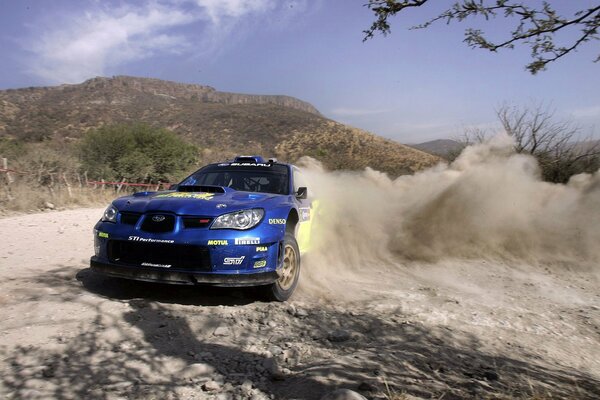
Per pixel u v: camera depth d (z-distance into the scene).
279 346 3.48
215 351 3.28
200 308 4.20
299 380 2.81
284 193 5.51
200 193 4.78
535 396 2.78
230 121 88.19
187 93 167.62
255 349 3.38
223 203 4.38
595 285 6.89
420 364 3.23
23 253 6.11
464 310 4.91
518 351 3.88
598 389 3.19
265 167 6.04
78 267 5.45
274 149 75.94
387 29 3.17
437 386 2.81
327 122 91.81
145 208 4.29
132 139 20.84
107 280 4.90
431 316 4.54
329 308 4.59
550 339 4.34
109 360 2.96
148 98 109.56
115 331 3.43
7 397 2.38
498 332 4.32
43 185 14.14
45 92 113.25
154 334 3.48
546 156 15.65
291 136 82.62
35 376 2.63
